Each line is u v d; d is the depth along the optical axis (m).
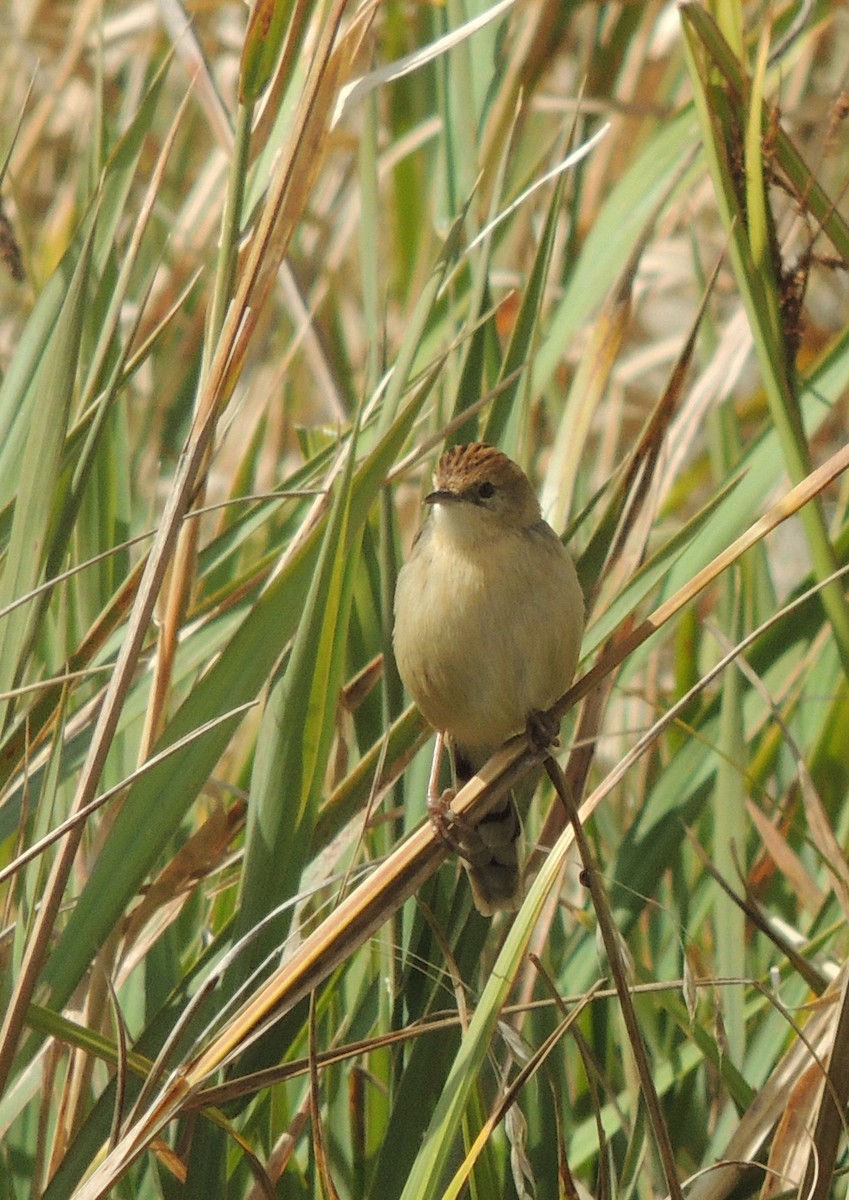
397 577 8.41
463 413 7.83
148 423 10.97
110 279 8.59
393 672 8.14
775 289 7.70
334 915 6.04
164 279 12.41
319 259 12.43
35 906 6.47
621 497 7.99
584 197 12.41
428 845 6.14
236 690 7.02
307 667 6.68
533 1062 6.04
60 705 6.79
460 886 7.48
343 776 8.24
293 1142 6.88
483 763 8.39
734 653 6.30
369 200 9.74
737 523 8.69
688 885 8.64
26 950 6.18
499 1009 5.91
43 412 6.99
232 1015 6.82
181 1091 5.82
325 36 6.39
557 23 11.41
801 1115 6.58
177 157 13.41
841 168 13.11
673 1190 5.90
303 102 6.39
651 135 10.78
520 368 7.95
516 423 8.47
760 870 9.02
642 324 14.51
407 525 11.67
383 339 8.48
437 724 7.84
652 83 13.12
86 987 7.44
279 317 12.70
